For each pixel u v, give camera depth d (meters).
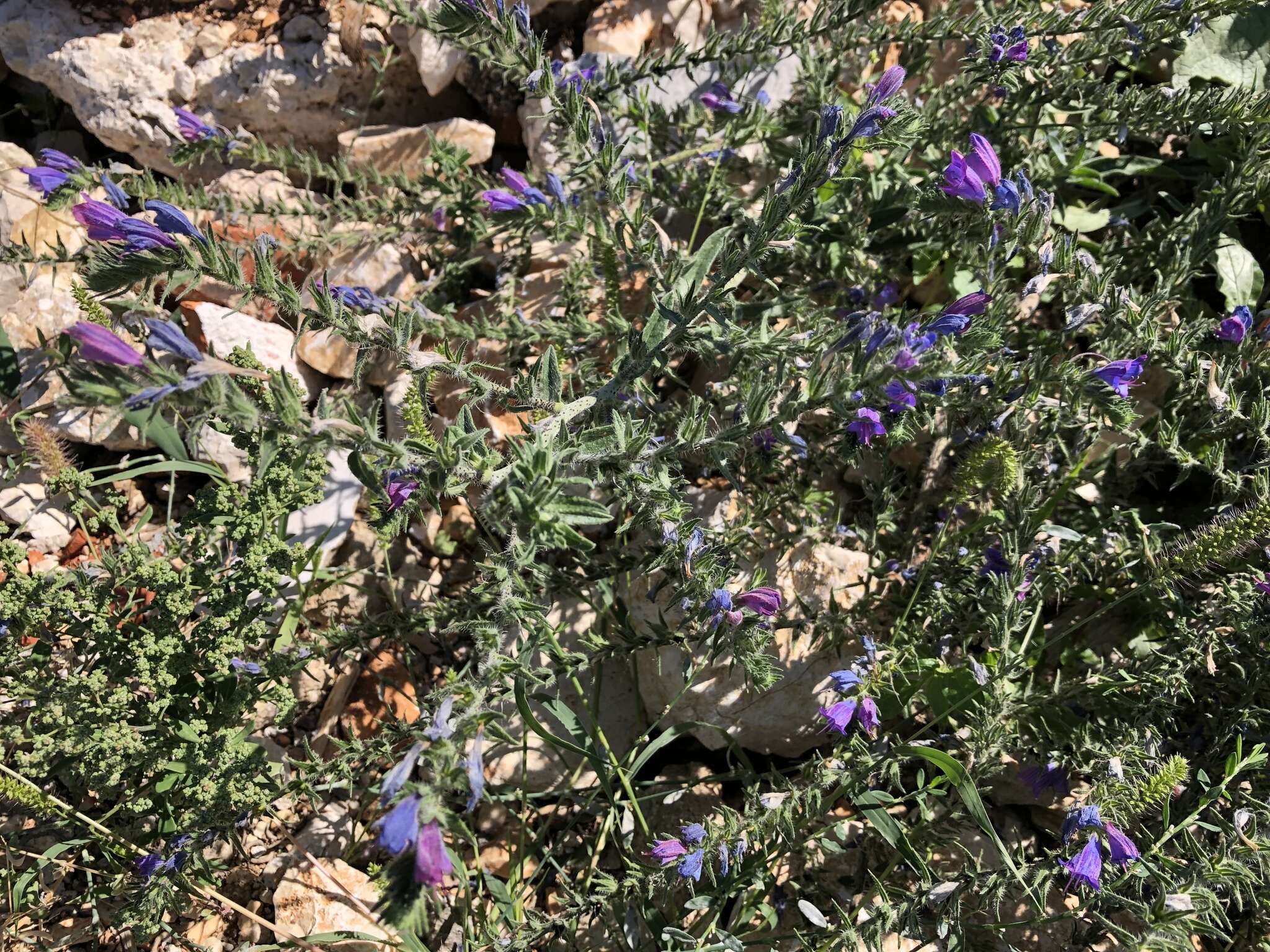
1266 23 0.59
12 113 0.67
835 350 0.36
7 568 0.40
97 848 0.46
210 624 0.40
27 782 0.40
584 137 0.45
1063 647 0.49
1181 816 0.42
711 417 0.49
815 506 0.52
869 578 0.50
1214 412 0.46
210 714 0.42
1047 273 0.45
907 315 0.54
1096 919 0.37
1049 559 0.47
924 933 0.41
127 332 0.53
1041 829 0.47
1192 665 0.42
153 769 0.40
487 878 0.42
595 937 0.44
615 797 0.46
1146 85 0.64
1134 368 0.42
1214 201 0.51
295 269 0.60
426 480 0.35
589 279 0.57
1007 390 0.45
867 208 0.55
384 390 0.57
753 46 0.56
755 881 0.40
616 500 0.49
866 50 0.60
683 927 0.43
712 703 0.49
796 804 0.40
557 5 0.65
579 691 0.44
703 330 0.43
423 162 0.62
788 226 0.38
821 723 0.48
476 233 0.57
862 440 0.41
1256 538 0.40
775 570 0.51
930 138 0.56
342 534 0.53
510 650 0.49
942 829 0.42
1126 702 0.42
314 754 0.43
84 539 0.54
